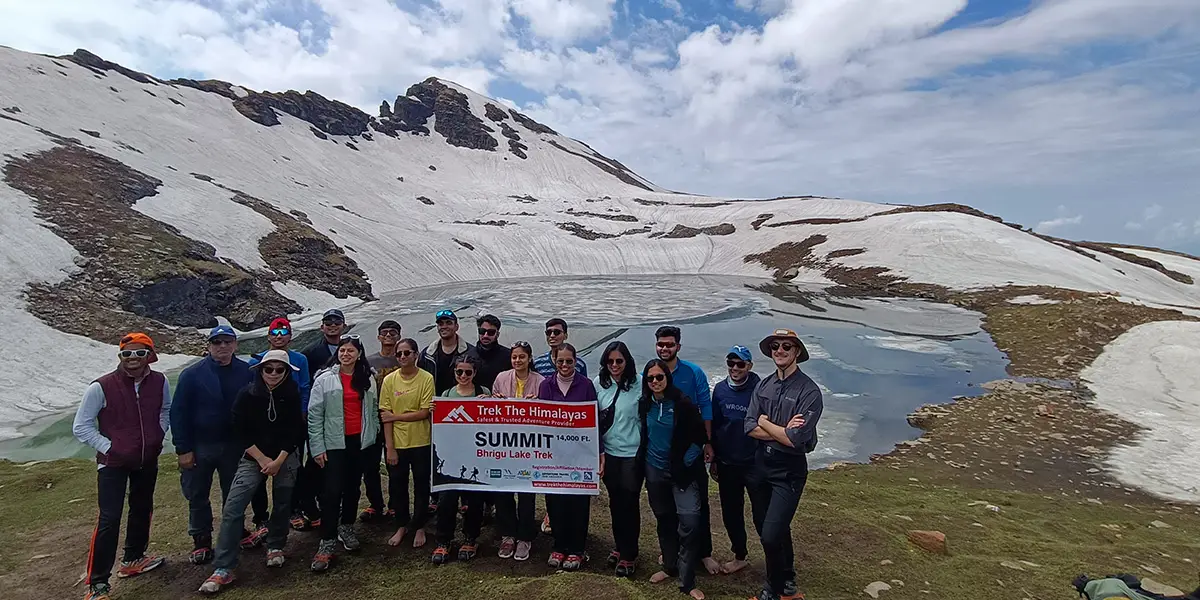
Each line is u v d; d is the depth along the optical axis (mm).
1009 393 18219
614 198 114125
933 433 14953
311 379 7035
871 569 6340
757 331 30859
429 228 79625
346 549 6363
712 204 104000
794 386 5250
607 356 5910
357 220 69625
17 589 5754
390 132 134875
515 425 6082
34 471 10195
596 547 6758
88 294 26453
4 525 7504
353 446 6293
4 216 28391
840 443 14391
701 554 6148
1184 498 10781
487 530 7035
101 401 5555
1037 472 12156
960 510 8969
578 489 5988
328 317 7395
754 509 5520
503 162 135000
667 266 75125
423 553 6348
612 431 5867
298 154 96250
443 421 6152
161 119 77625
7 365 19312
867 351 25109
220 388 6047
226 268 34969
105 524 5465
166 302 29062
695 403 5988
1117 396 17484
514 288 55875
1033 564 6684
